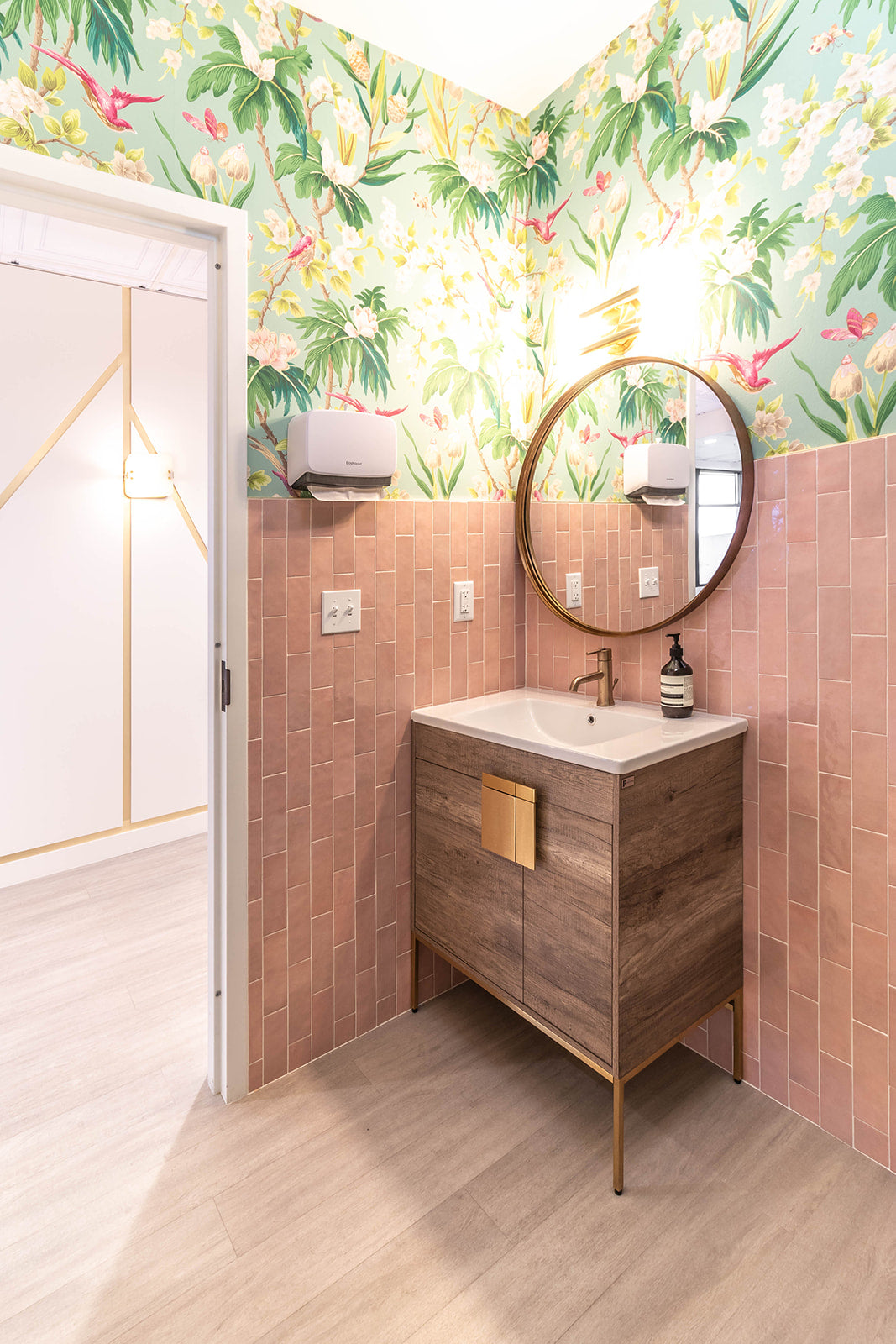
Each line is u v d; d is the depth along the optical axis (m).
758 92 1.55
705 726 1.63
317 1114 1.67
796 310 1.52
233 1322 1.19
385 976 1.99
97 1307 1.22
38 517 2.92
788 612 1.59
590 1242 1.33
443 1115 1.66
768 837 1.66
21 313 2.82
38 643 2.96
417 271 1.92
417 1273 1.27
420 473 1.97
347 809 1.87
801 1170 1.48
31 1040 1.95
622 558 1.90
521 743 1.59
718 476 1.66
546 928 1.57
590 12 1.74
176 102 1.49
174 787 3.43
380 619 1.90
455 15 1.72
